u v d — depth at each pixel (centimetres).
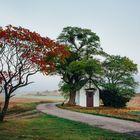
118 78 7019
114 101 6806
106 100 6862
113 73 7044
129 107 7094
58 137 2305
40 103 8650
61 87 7044
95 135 2383
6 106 3400
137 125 2973
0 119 3384
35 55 3275
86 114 4344
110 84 6931
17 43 3234
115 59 7156
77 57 6975
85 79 6969
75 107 6294
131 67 6950
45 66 3303
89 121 3347
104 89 6950
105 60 7181
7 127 2916
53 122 3281
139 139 2177
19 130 2703
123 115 4109
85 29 7000
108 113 4494
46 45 3281
